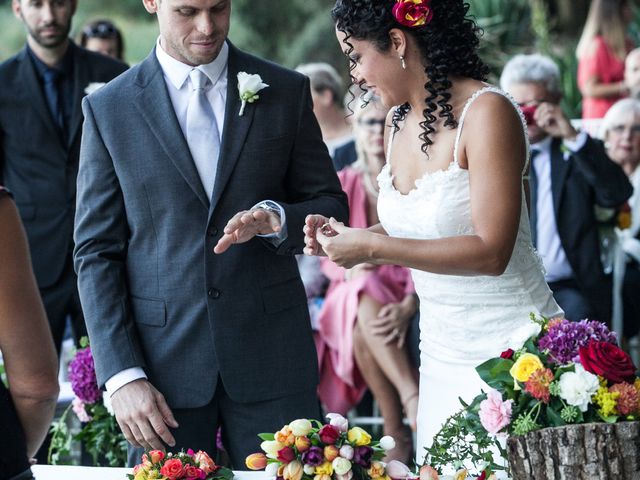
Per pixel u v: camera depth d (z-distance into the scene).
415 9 2.71
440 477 2.48
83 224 3.16
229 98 3.15
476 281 2.90
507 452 2.37
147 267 3.13
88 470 2.75
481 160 2.72
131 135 3.11
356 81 2.88
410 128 2.97
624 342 5.43
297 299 3.23
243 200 3.12
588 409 2.30
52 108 4.97
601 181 5.09
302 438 2.42
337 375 5.14
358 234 2.67
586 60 7.65
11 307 2.15
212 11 3.04
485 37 9.95
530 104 5.12
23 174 4.93
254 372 3.14
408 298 5.04
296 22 15.75
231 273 3.12
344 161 5.73
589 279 5.09
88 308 3.11
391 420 5.05
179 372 3.12
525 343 2.45
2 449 2.15
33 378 2.19
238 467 3.21
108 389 3.08
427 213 2.86
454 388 2.99
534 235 5.14
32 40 5.00
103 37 6.41
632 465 2.22
